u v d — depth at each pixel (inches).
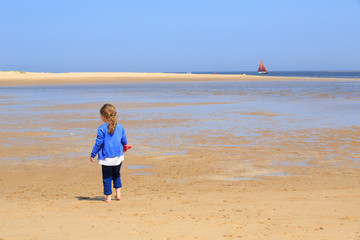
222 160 399.5
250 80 3132.4
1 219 195.6
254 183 313.6
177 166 375.9
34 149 452.8
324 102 1065.5
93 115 776.9
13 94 1461.6
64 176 341.1
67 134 554.6
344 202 230.2
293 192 271.3
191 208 220.2
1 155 422.3
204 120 694.5
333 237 158.2
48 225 182.4
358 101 1088.8
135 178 333.4
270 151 440.8
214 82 2733.8
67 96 1347.2
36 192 286.0
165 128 604.1
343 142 490.9
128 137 527.2
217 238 158.7
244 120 693.9
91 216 201.8
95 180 327.9
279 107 932.0
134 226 178.9
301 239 156.2
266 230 169.9
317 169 364.2
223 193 272.2
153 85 2265.0
